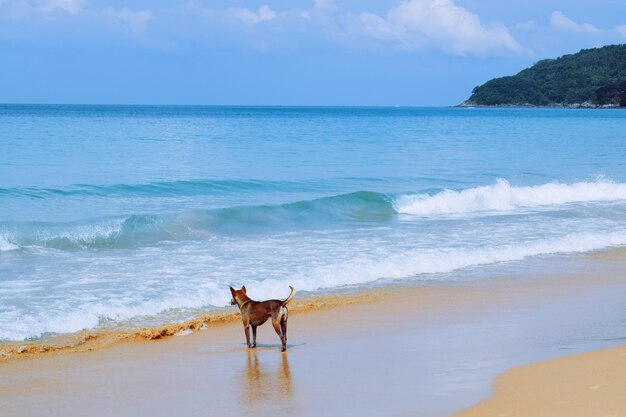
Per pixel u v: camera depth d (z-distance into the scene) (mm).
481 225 22688
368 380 8984
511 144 58094
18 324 11445
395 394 8375
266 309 10492
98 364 9789
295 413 7832
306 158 42906
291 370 9500
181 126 82062
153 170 34719
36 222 19141
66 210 23359
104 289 13805
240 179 32438
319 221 23062
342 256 17344
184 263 16328
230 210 21984
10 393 8562
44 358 10039
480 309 13266
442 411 7703
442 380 8883
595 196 29781
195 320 12000
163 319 12211
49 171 32812
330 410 7895
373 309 13219
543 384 8453
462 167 39844
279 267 16016
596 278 16219
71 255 17109
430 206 25938
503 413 7512
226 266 16047
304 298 13945
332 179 33500
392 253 17828
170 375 9320
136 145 49281
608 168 40219
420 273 16391
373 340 11109
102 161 37875
